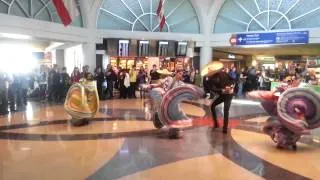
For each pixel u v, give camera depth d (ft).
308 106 21.84
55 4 41.88
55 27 54.29
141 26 64.59
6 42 61.93
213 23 67.21
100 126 29.55
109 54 62.34
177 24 66.69
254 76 60.29
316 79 49.01
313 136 26.99
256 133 27.50
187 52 66.18
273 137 23.21
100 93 51.21
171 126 24.71
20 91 45.16
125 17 63.67
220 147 22.80
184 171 17.74
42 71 53.78
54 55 72.90
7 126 29.43
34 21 51.08
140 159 19.79
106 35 61.87
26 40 60.49
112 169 17.92
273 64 91.35
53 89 50.47
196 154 20.99
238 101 51.03
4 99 38.17
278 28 62.08
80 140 24.34
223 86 27.55
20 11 50.19
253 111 40.11
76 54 65.98
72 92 29.66
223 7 66.59
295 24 60.59
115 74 53.21
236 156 20.68
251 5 64.03
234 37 64.64
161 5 57.31
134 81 53.21
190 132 27.68
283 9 61.46
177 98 24.66
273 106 23.04
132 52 63.46
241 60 87.51
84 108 29.53
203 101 49.11
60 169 17.84
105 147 22.45
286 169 18.29
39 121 31.91
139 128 28.78
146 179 16.44
